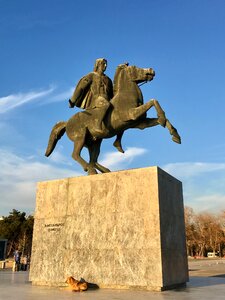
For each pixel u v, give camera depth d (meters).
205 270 18.98
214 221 65.88
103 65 8.52
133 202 6.67
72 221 7.29
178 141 7.07
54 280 7.07
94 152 8.60
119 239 6.57
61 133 8.94
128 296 5.21
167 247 6.41
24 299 4.99
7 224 45.53
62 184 7.75
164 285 5.93
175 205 7.27
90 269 6.69
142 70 7.95
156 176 6.59
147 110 7.40
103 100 8.01
